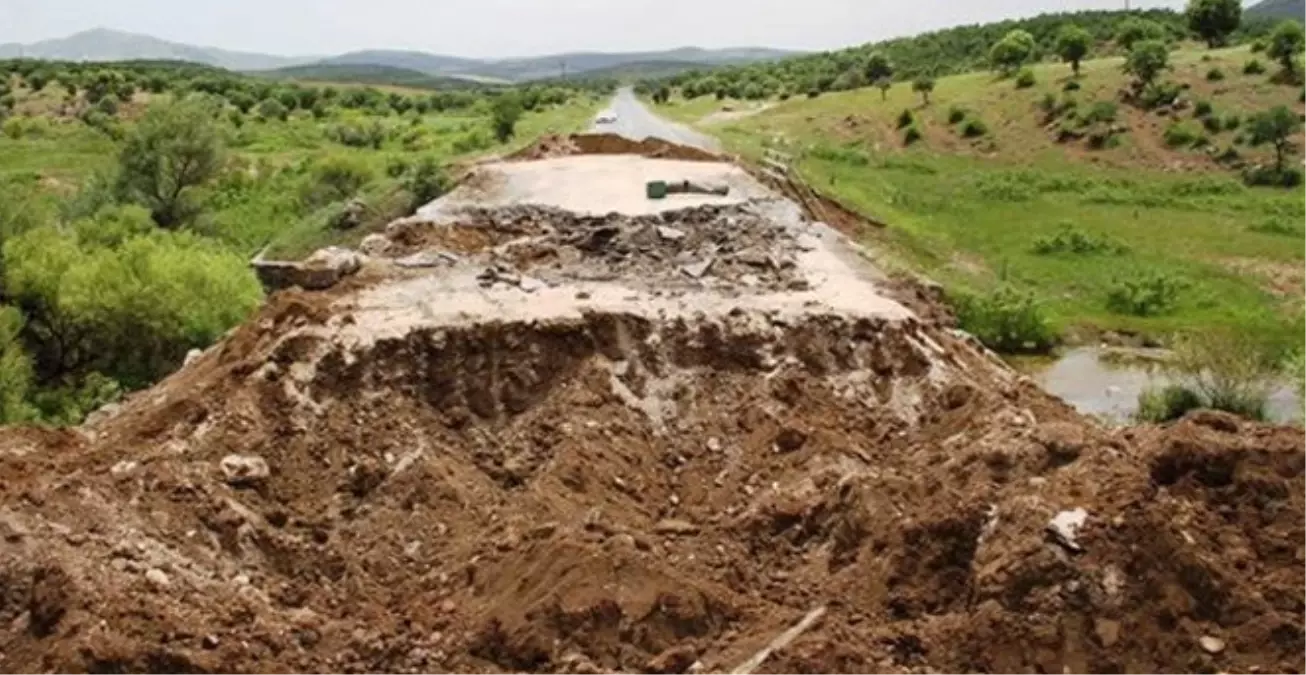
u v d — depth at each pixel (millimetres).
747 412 17906
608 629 12664
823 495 15125
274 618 13117
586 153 42375
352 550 14875
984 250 41750
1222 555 12438
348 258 22312
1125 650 11812
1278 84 61062
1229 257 40969
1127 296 35656
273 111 86250
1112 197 50406
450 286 20953
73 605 12203
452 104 102000
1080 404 28500
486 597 13641
